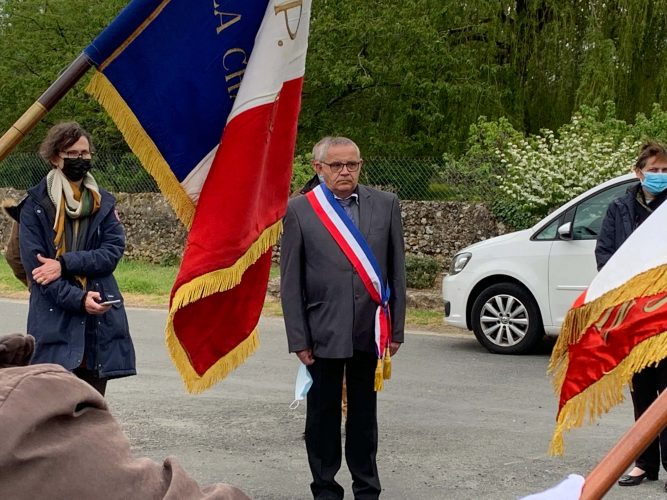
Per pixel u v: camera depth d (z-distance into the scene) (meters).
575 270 9.39
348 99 22.17
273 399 7.60
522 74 20.23
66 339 4.36
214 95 2.99
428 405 7.40
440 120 20.55
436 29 20.81
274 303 13.23
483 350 10.02
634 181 9.30
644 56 18.73
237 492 1.67
